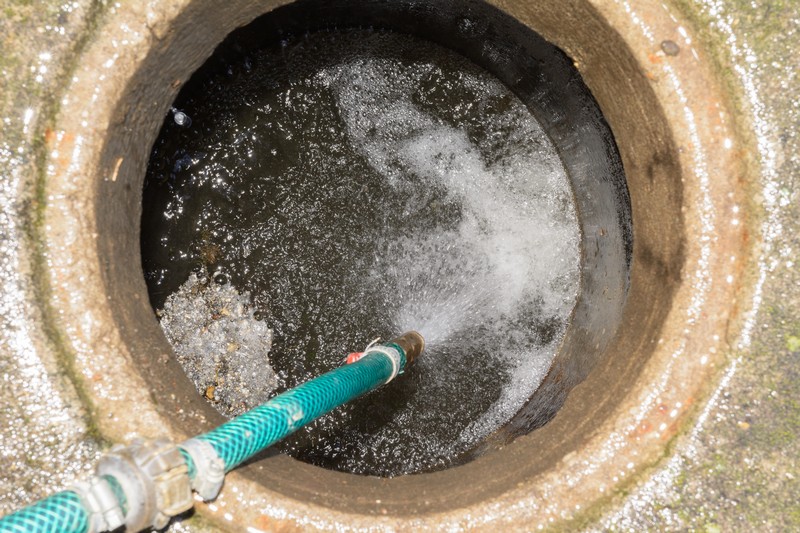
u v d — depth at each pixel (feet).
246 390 10.95
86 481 4.55
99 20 6.58
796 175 6.78
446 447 11.32
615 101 7.93
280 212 11.19
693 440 6.73
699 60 6.88
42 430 6.34
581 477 6.77
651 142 7.42
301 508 6.61
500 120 11.55
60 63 6.48
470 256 11.77
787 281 6.78
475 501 6.82
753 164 6.85
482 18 9.20
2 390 6.32
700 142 6.89
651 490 6.68
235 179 10.95
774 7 6.79
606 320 9.39
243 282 11.07
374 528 6.62
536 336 11.57
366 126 11.44
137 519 4.69
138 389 6.62
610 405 7.14
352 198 11.43
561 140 11.09
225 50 9.88
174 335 10.72
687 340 6.88
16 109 6.40
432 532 6.64
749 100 6.84
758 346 6.78
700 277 6.91
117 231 7.19
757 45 6.82
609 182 9.67
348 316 11.39
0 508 6.21
